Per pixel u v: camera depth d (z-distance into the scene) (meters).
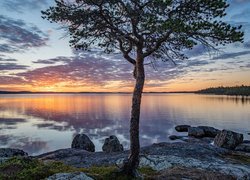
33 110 128.12
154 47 12.34
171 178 13.50
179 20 10.08
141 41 12.34
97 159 21.56
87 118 88.94
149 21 10.37
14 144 46.03
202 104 163.00
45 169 12.19
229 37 10.51
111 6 12.09
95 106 158.38
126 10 11.64
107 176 12.09
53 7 12.40
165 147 25.47
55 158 23.53
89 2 11.74
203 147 25.66
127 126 68.25
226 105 148.88
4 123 76.50
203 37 11.17
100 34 13.12
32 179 11.09
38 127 67.50
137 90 12.43
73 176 10.98
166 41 12.70
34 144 46.06
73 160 21.97
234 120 78.81
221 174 14.91
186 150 23.95
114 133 57.34
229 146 34.19
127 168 12.47
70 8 12.23
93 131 60.34
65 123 75.69
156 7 10.75
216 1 10.19
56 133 57.91
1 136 54.34
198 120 80.25
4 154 23.48
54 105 173.12
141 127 66.62
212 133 48.41
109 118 88.50
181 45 12.98
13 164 12.41
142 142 47.38
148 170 15.50
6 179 10.73
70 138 51.81
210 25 10.27
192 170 15.23
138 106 12.40
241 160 22.16
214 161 20.09
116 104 183.75
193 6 10.97
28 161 13.30
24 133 58.19
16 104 189.50
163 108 131.75
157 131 59.97
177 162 17.23
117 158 21.03
